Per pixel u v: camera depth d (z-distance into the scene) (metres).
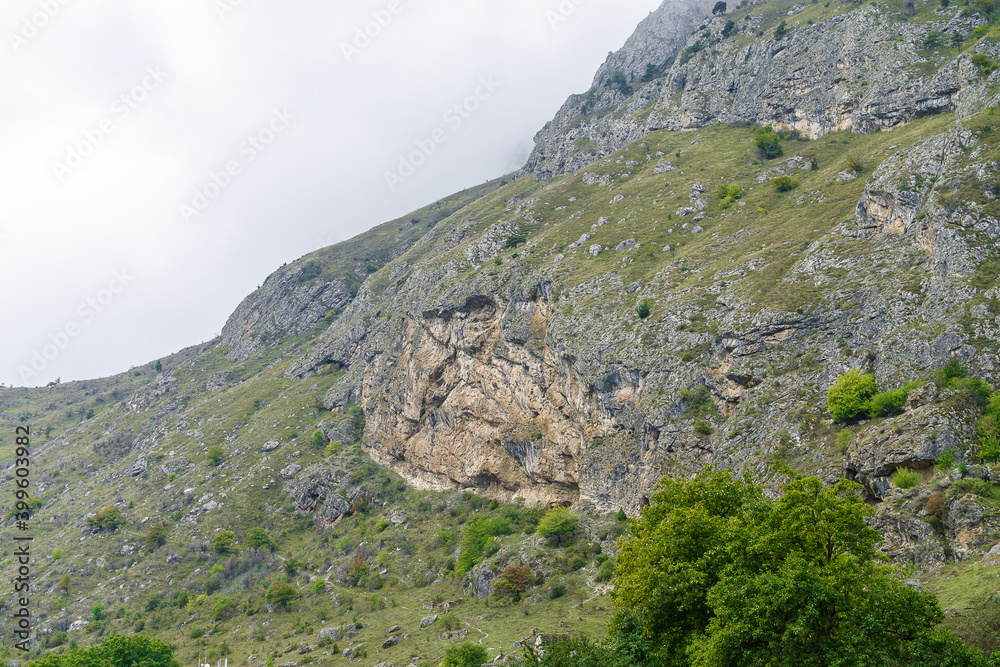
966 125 79.12
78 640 101.12
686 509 41.38
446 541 104.88
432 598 90.31
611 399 87.38
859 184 96.25
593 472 87.62
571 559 80.69
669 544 39.88
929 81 114.06
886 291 70.06
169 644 93.25
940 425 53.56
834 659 30.36
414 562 103.81
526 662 41.84
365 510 124.81
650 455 79.12
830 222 89.06
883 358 64.94
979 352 59.69
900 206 76.94
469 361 116.06
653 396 80.88
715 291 87.75
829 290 75.38
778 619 32.06
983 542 45.41
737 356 75.94
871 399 61.66
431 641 72.50
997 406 53.97
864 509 35.44
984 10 120.69
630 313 93.31
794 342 73.81
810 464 61.09
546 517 88.62
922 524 48.84
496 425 110.44
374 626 84.06
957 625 36.62
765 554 35.78
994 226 68.06
